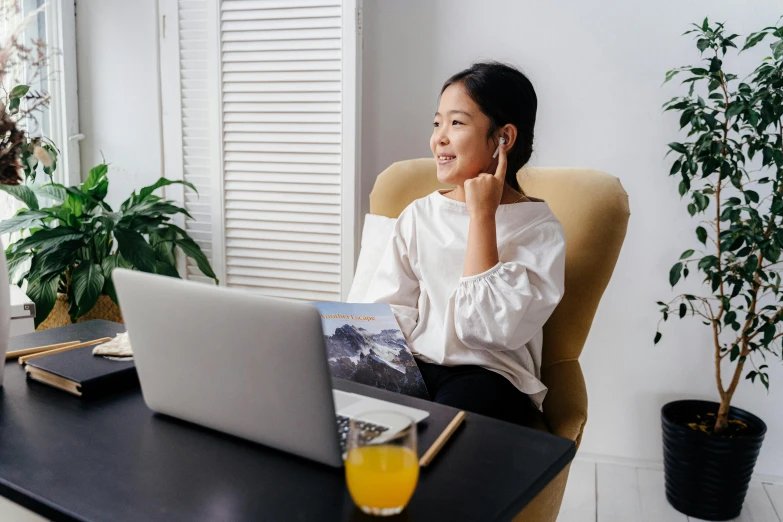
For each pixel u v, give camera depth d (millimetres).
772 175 1967
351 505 672
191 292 765
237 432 813
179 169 2361
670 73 1808
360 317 1251
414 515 653
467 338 1227
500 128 1358
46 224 2289
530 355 1370
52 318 2275
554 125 2105
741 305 1980
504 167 1323
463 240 1375
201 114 2305
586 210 1467
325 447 738
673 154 2023
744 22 1922
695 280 2068
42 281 2035
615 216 1444
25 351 1114
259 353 738
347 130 2123
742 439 1804
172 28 2275
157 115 2379
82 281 2008
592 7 2021
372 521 642
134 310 832
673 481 1936
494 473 743
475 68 1393
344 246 2203
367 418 672
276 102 2182
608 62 2035
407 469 631
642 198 2072
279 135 2199
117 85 2436
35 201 2176
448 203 1431
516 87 1370
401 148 2256
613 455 2227
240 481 719
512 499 688
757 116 1676
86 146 2529
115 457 771
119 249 2041
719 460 1823
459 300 1236
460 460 772
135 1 2350
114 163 2498
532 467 760
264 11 2135
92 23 2424
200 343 785
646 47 1999
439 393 1229
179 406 856
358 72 2109
